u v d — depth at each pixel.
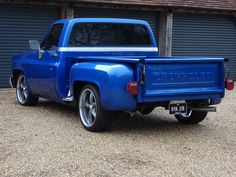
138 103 6.73
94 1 13.70
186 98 7.00
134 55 8.49
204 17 16.80
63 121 7.91
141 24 8.56
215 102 7.54
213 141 6.81
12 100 10.48
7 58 13.40
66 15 13.81
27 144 6.30
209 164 5.64
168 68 6.74
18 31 13.45
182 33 16.42
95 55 8.12
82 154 5.88
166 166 5.50
